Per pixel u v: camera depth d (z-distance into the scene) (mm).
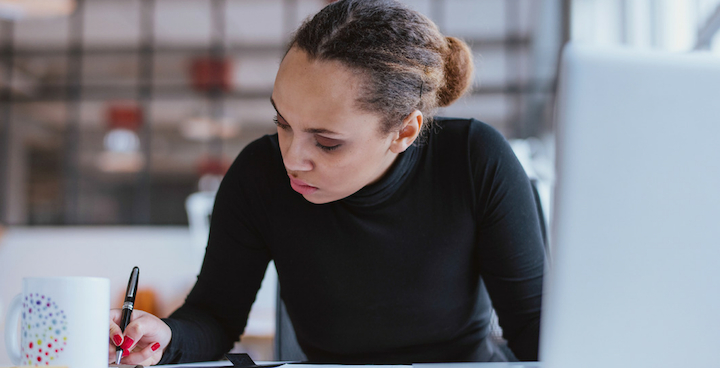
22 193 5996
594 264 582
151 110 6125
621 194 575
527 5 5555
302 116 776
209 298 1053
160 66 6102
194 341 929
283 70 783
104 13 5945
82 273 5059
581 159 575
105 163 6102
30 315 643
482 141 998
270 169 1019
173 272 5012
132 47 6094
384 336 1039
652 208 575
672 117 572
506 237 992
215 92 6113
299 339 1121
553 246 588
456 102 1000
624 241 577
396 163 949
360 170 831
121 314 817
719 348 585
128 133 6109
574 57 575
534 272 1001
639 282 581
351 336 1042
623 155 574
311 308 1045
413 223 987
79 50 6090
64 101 6105
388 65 780
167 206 6070
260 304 1896
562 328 592
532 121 5504
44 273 5059
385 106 788
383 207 973
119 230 5102
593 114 574
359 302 1019
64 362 636
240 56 6051
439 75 877
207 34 6035
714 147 570
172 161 6117
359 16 793
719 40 2369
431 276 1003
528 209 1008
